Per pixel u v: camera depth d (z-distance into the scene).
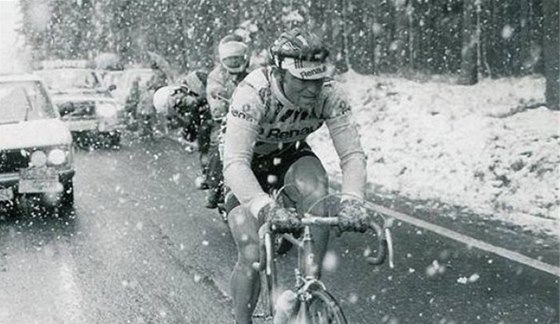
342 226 3.36
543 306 5.51
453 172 10.47
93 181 12.16
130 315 5.78
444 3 17.72
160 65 19.83
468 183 9.85
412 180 10.62
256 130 4.01
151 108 19.14
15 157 9.19
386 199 9.60
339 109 4.11
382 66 19.95
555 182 9.10
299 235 3.80
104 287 6.50
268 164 4.53
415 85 17.14
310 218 3.43
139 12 39.38
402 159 11.83
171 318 5.68
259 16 21.70
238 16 26.09
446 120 13.19
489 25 15.78
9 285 6.69
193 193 10.75
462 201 9.16
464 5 15.80
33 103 10.31
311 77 3.64
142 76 21.53
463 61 15.77
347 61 21.28
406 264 6.71
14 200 9.95
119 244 7.97
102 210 9.79
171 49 35.12
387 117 15.06
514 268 6.42
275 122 4.10
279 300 3.54
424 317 5.43
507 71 15.62
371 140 13.76
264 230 3.43
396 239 7.56
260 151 4.43
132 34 40.88
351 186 3.93
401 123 14.08
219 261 7.18
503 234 7.54
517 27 15.41
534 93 13.88
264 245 3.40
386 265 6.72
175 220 9.04
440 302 5.71
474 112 13.41
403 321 5.37
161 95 8.80
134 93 21.22
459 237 7.50
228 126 4.01
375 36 19.91
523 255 6.77
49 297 6.30
